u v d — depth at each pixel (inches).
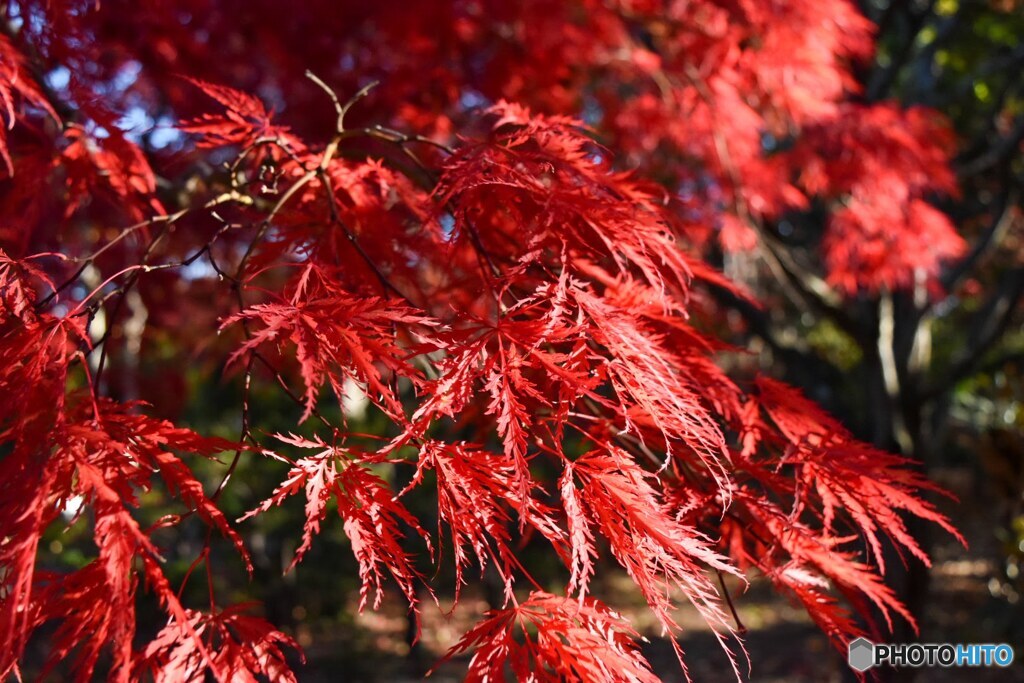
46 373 48.2
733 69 167.3
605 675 45.1
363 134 64.8
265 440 342.6
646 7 173.2
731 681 316.5
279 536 388.5
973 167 269.0
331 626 399.9
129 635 38.7
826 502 56.3
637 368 48.3
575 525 45.4
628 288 59.1
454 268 65.7
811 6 156.1
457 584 45.1
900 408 263.1
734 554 62.7
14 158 75.2
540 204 53.1
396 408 46.0
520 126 70.3
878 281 209.5
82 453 42.4
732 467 55.1
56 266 112.9
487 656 46.1
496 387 45.5
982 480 490.3
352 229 61.9
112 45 105.7
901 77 363.3
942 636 320.8
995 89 337.7
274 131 66.4
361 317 46.8
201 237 130.3
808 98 169.3
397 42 144.1
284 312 46.6
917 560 228.4
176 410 249.8
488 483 45.7
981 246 271.6
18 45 78.7
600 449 50.1
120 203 78.5
